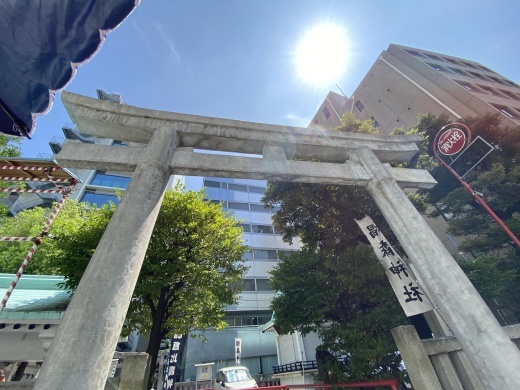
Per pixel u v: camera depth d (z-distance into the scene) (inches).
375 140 247.4
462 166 532.7
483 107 705.0
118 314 111.7
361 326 303.1
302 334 347.6
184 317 390.0
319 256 382.3
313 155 240.8
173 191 460.8
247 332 938.1
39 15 96.0
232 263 466.0
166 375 463.2
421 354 164.2
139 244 132.6
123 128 197.9
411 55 997.2
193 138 208.7
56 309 295.9
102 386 98.1
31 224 592.1
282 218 467.5
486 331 135.0
